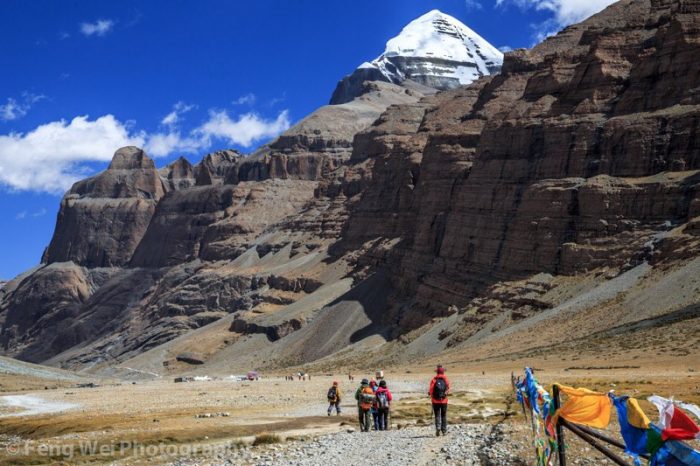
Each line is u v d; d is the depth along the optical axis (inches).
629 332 4510.3
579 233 6387.8
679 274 5022.1
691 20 6604.3
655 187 6018.7
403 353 7062.0
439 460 1105.4
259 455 1336.1
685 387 2317.9
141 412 2596.0
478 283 7327.8
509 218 7362.2
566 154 6929.1
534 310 6102.4
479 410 2048.5
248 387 4042.8
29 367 6919.3
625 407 722.2
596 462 1009.5
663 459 685.9
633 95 6756.9
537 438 895.7
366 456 1203.2
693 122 6131.9
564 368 3841.0
